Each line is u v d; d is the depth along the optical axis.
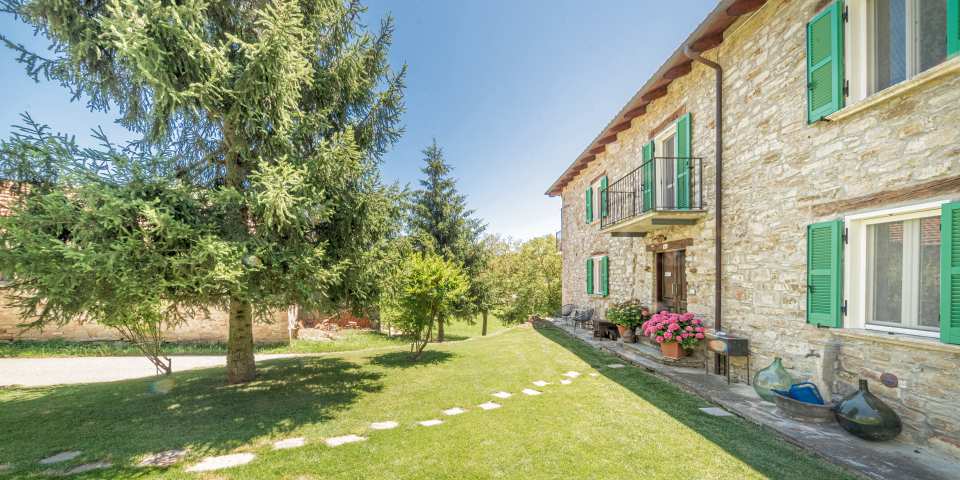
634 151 8.78
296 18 4.31
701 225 6.20
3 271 3.54
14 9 4.07
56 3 3.79
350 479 2.82
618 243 9.72
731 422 3.87
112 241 3.66
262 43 4.10
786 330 4.45
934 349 2.97
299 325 13.87
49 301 3.95
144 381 6.36
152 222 3.76
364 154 6.19
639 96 7.23
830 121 3.92
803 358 4.20
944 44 3.10
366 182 5.91
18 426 4.09
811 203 4.14
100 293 3.84
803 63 4.27
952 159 2.89
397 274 6.82
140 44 3.47
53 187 3.99
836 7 3.78
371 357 8.43
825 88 3.90
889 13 3.50
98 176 3.91
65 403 5.03
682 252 7.06
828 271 3.85
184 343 11.30
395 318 7.98
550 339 10.22
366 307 6.27
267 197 4.05
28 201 3.71
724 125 5.62
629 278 9.06
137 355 9.98
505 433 3.68
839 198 3.81
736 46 5.38
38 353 9.63
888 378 3.30
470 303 14.61
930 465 2.80
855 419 3.19
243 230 4.71
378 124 6.48
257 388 5.68
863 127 3.58
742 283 5.23
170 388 5.77
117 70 4.66
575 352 8.10
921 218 3.22
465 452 3.26
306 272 4.64
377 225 6.02
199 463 3.13
